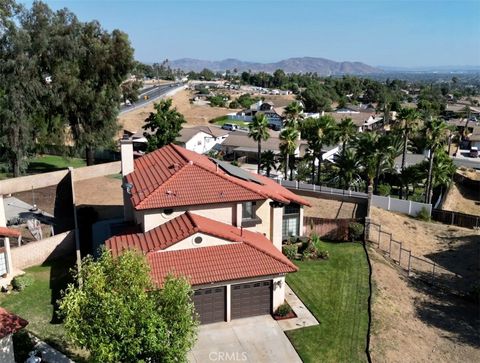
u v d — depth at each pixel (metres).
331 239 37.88
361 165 56.62
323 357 22.28
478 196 63.66
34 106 53.12
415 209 48.72
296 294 28.22
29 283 27.67
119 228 31.22
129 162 33.22
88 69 56.47
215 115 138.38
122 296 16.36
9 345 19.12
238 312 25.17
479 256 39.00
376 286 29.75
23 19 51.91
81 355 21.23
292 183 54.41
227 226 28.05
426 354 23.73
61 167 64.62
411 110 56.09
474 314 28.81
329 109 146.75
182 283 18.17
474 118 149.00
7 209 41.62
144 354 16.06
